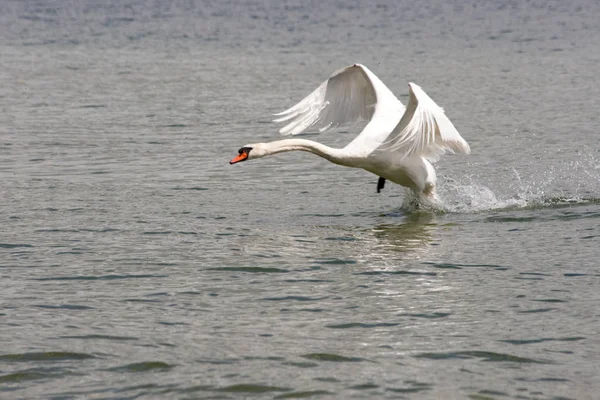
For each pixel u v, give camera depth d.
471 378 8.95
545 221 14.80
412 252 13.14
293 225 14.86
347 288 11.56
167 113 26.34
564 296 11.16
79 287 11.60
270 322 10.42
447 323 10.35
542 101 27.58
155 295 11.30
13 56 39.03
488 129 23.59
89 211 15.69
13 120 25.17
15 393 8.66
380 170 15.07
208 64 36.56
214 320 10.48
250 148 14.73
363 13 59.84
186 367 9.21
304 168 19.55
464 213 15.52
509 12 59.47
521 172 18.86
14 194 16.95
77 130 23.81
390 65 35.88
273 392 8.68
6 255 12.98
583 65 35.19
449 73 33.72
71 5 65.31
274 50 41.00
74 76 33.44
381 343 9.80
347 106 15.95
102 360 9.38
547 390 8.70
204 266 12.50
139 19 56.06
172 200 16.66
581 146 21.33
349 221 15.14
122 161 20.17
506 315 10.58
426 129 13.80
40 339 9.90
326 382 8.88
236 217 15.42
